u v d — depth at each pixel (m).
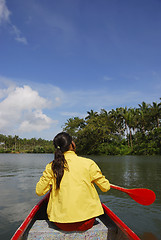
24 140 115.44
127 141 42.19
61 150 1.86
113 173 9.00
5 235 2.63
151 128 39.72
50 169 1.81
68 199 1.63
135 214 3.37
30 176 8.36
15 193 5.06
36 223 1.90
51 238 1.66
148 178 7.41
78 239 1.68
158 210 3.56
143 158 23.14
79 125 36.22
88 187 1.71
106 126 34.78
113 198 4.41
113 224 1.99
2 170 11.08
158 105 36.66
